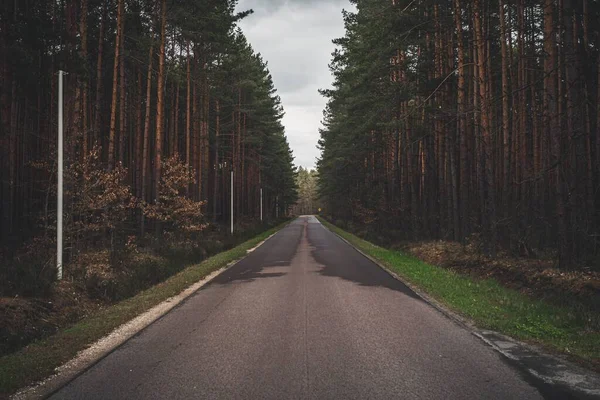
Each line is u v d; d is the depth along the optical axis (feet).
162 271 50.96
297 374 17.31
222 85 116.88
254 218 188.55
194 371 17.79
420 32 71.00
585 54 47.67
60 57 55.26
